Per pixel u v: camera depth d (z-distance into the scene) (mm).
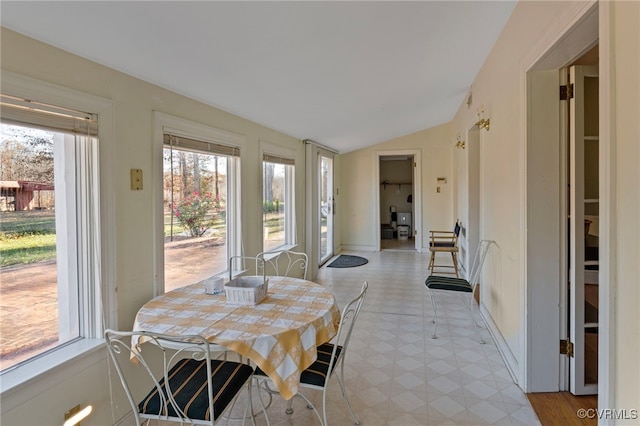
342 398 2238
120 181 1953
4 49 1404
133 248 2049
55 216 1720
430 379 2439
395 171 9867
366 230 7457
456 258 5645
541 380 2219
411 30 2303
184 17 1612
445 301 4141
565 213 2141
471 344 2986
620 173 1144
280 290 2250
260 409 2139
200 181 2818
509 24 2473
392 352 2850
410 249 7594
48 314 1701
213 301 2051
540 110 2117
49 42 1557
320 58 2398
